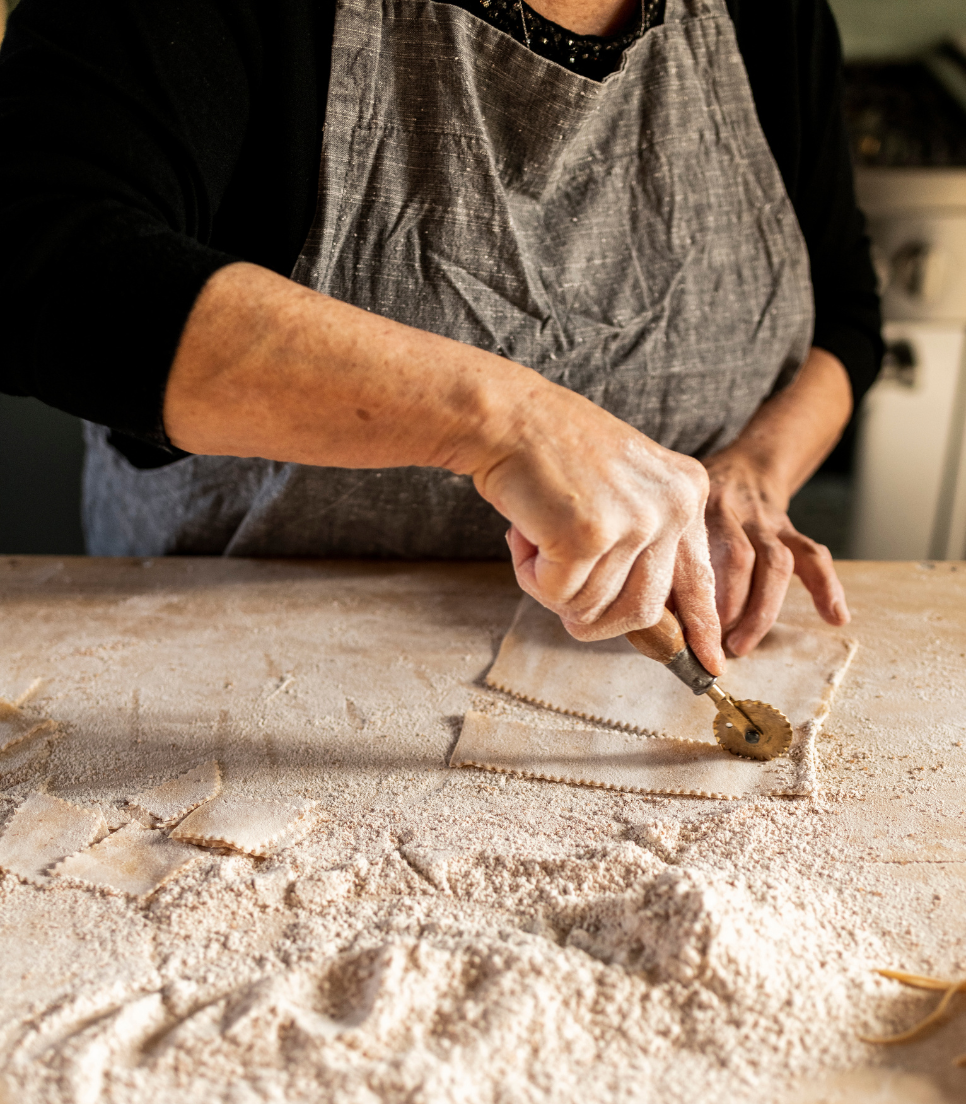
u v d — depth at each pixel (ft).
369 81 3.08
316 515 4.33
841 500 9.41
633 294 3.84
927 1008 1.95
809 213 4.38
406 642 3.64
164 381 2.16
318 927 2.20
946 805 2.61
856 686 3.25
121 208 2.31
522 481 2.25
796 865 2.38
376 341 2.21
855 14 8.82
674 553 2.43
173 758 2.89
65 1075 1.77
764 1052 1.85
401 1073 1.77
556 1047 1.86
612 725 3.06
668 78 3.53
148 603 3.97
